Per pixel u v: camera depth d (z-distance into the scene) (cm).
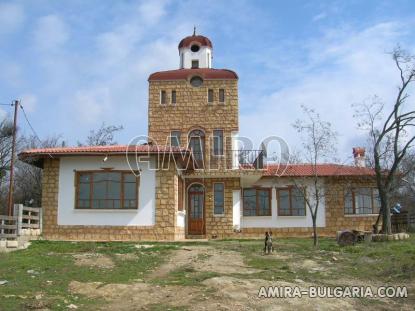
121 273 1438
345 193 3172
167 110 3083
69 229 2331
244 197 3195
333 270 1540
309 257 1803
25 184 4469
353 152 3344
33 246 2034
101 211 2338
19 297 1104
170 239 2309
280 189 3188
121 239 2311
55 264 1574
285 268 1560
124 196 2347
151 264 1612
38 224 2303
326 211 3153
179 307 1041
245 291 1184
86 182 2369
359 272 1511
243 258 1780
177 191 2441
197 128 3059
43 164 2416
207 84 3102
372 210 3159
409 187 3834
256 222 3155
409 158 3167
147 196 2339
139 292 1181
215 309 1027
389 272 1483
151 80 3120
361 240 2356
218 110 3070
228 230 2892
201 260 1698
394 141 2717
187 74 3116
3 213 4288
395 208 3400
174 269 1523
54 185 2372
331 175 3128
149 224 2320
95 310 1024
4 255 1761
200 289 1204
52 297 1116
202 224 2905
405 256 1702
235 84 3097
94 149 2378
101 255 1788
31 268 1492
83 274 1409
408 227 3284
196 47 3381
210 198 2917
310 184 3180
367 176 3112
